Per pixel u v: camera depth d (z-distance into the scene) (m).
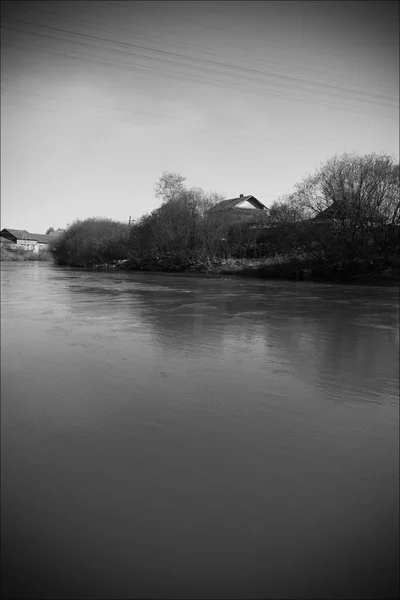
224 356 6.70
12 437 3.79
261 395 4.91
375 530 2.65
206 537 2.59
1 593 2.21
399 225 24.86
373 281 23.58
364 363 6.34
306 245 28.36
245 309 12.42
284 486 3.09
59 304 13.15
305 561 2.42
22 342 7.53
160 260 40.34
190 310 12.02
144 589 2.24
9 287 19.83
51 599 2.17
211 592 2.23
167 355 6.71
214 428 4.02
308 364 6.26
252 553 2.47
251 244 36.62
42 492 2.99
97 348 7.12
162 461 3.41
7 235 115.38
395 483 3.14
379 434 3.94
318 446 3.69
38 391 4.95
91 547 2.51
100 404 4.56
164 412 4.38
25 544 2.51
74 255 55.06
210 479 3.17
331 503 2.90
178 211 39.78
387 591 2.24
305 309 12.54
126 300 14.50
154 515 2.77
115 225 55.12
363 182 26.16
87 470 3.27
